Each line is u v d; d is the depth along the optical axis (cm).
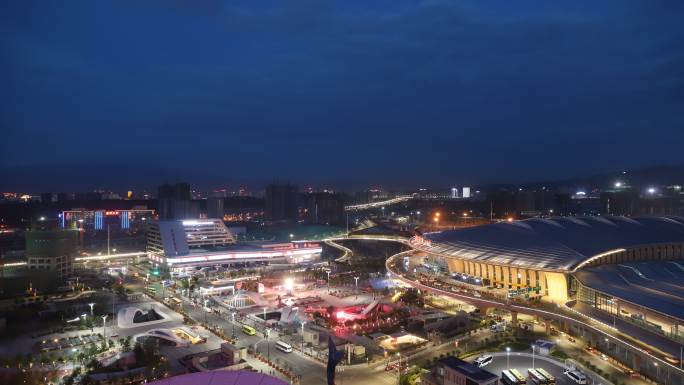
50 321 15562
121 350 12112
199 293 18925
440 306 16675
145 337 13275
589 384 9831
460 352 11969
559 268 14325
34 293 18688
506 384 9944
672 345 10069
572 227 17212
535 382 9906
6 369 11088
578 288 13950
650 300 11688
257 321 15150
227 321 15262
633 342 10538
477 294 15362
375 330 14162
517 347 12131
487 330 13662
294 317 14725
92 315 15388
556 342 12362
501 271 16150
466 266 17500
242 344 13012
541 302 14175
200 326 14675
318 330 13988
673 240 16350
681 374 8994
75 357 11712
